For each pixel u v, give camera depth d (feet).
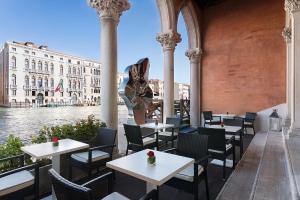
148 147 14.07
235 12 30.01
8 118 52.90
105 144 11.30
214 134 11.78
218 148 11.78
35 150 8.79
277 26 27.09
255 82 28.40
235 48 29.89
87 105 159.33
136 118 21.45
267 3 27.76
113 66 14.58
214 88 31.40
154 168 6.92
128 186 10.83
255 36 28.50
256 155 15.90
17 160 9.12
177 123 19.30
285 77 26.48
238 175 11.86
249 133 27.63
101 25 14.55
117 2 14.43
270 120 26.55
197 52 31.24
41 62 136.36
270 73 27.45
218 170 12.97
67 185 4.50
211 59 31.76
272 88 27.30
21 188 7.20
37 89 134.21
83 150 11.47
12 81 120.16
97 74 178.60
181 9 29.40
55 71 145.59
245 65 29.12
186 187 7.97
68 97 155.12
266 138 21.59
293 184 9.52
